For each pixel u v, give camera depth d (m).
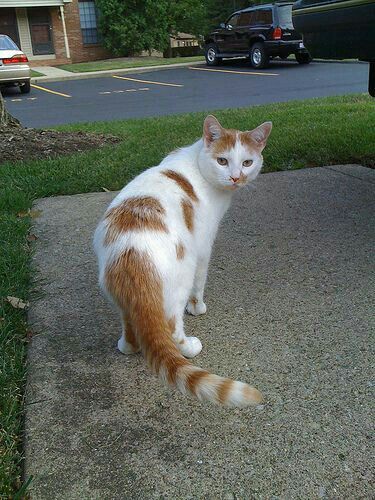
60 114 10.36
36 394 2.18
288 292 2.89
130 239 1.96
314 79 13.52
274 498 1.69
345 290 2.87
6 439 1.96
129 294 1.90
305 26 3.46
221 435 1.94
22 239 3.66
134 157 5.55
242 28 16.84
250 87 12.77
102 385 2.23
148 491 1.73
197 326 2.62
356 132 5.97
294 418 2.00
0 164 5.43
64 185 4.77
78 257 3.43
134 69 18.19
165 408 2.09
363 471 1.76
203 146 2.48
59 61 22.41
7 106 11.87
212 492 1.72
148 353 1.82
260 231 3.70
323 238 3.53
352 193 4.32
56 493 1.74
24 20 21.38
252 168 2.54
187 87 13.55
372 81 3.93
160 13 22.28
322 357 2.33
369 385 2.14
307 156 5.31
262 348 2.43
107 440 1.94
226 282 3.04
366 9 2.89
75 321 2.71
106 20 22.03
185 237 2.12
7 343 2.50
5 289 2.94
